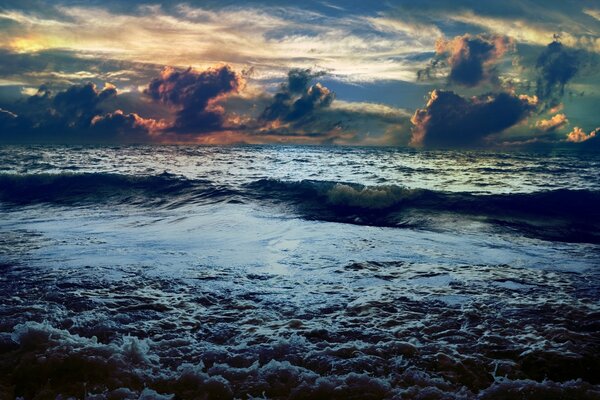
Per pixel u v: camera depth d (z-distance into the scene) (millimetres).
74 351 3775
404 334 4367
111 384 3404
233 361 3812
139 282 6023
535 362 3789
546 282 6141
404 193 14883
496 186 18031
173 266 6863
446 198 14523
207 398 3266
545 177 21109
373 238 9344
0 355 3834
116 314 4871
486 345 4105
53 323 4594
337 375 3570
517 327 4512
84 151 37656
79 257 7398
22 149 39906
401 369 3666
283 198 15320
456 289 5801
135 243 8586
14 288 5711
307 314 4934
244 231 10008
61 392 3334
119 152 36688
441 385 3416
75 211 13773
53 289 5676
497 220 12320
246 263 7109
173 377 3500
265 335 4371
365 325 4602
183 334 4414
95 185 18141
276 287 5898
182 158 30828
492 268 6918
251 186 17062
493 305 5164
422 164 27219
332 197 14727
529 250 8453
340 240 9055
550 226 11641
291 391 3293
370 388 3289
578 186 17984
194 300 5371
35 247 8180
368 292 5688
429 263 7223
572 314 4875
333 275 6480
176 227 10492
